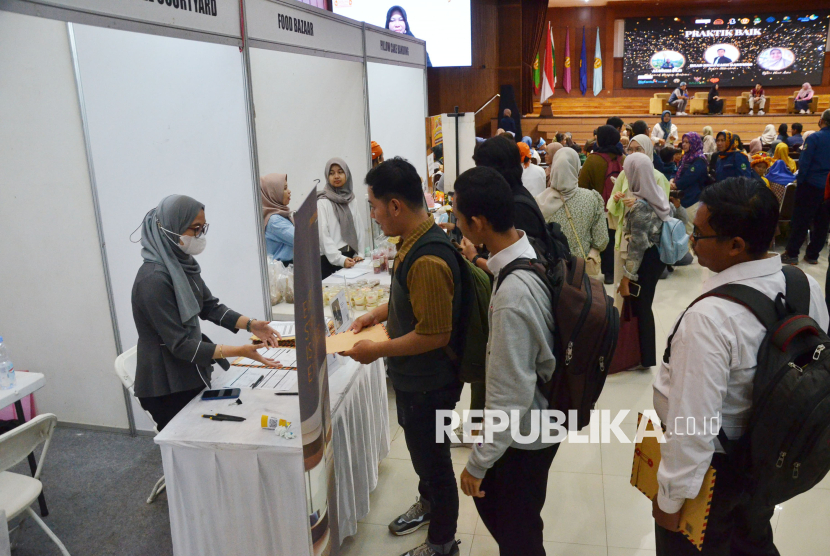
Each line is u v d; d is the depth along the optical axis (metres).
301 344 1.31
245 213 2.73
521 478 1.59
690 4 16.59
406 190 1.66
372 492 2.55
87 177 2.79
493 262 1.53
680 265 5.91
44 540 2.29
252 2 2.54
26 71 2.68
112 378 3.02
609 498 2.44
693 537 1.32
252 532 1.80
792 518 2.28
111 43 2.63
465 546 2.20
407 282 1.68
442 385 1.79
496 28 12.85
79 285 2.92
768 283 1.27
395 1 10.58
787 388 1.16
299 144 4.30
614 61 17.41
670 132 12.84
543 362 1.46
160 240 1.98
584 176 5.00
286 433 1.74
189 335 2.03
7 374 2.25
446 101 13.19
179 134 2.71
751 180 1.28
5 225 2.88
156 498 2.55
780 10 16.27
